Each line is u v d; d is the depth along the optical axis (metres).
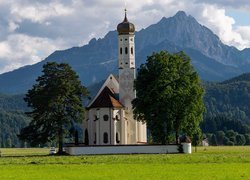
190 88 156.50
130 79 188.25
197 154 143.00
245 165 96.00
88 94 167.12
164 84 154.50
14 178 76.12
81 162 107.12
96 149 153.50
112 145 154.00
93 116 181.12
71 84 163.50
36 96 160.00
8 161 112.25
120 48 191.00
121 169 88.75
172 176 77.19
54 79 161.75
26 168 92.69
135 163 103.56
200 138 173.00
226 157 117.62
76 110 161.88
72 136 163.25
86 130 184.25
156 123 154.62
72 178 75.75
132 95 187.75
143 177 76.19
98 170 87.25
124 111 183.88
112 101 180.50
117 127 180.62
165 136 155.38
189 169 88.00
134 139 185.62
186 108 154.50
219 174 79.50
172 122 153.75
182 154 144.00
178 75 157.88
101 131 178.38
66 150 162.75
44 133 160.00
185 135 159.12
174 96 153.00
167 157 120.50
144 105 157.88
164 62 158.12
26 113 162.50
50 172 84.50
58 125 160.75
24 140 161.75
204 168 89.81
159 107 153.88
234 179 73.19
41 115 159.75
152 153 153.50
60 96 159.75
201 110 159.12
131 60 190.12
